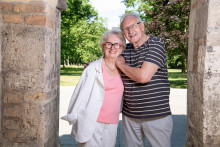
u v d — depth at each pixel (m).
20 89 2.13
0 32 2.11
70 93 8.41
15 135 2.15
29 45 2.11
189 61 2.29
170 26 13.52
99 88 2.16
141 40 2.20
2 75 2.13
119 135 4.14
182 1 12.08
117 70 2.29
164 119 2.22
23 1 2.09
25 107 2.14
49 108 2.31
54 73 2.52
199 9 2.03
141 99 2.19
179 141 3.88
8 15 2.10
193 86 2.15
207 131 1.91
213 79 1.88
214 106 1.90
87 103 2.15
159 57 2.10
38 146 2.15
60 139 3.93
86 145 2.20
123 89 2.28
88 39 22.33
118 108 2.28
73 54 23.14
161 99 2.18
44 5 2.09
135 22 2.15
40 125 2.14
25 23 2.10
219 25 1.85
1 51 2.12
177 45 12.38
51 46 2.34
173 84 13.09
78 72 22.98
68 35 21.45
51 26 2.33
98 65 2.17
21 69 2.12
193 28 2.18
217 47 1.86
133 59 2.23
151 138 2.29
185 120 5.26
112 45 2.16
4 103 2.14
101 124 2.21
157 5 13.33
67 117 2.13
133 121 2.35
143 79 2.05
